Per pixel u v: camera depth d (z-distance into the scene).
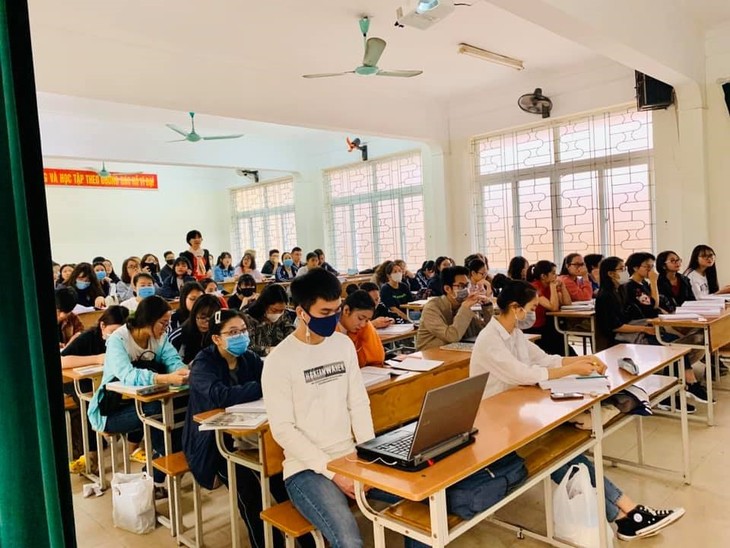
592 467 2.24
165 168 12.22
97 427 2.88
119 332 2.91
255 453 2.17
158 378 2.65
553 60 6.02
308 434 1.89
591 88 6.29
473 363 2.45
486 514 1.57
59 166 10.54
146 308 2.87
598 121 6.48
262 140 9.88
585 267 5.29
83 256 11.04
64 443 0.59
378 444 1.56
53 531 0.56
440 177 7.80
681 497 2.58
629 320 4.19
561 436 2.09
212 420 2.07
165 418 2.58
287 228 11.70
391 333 4.03
